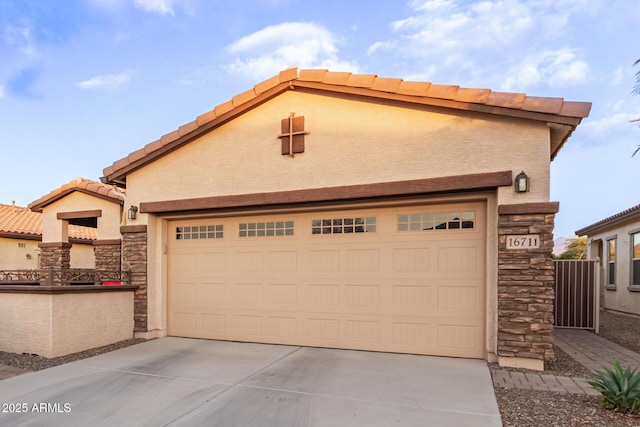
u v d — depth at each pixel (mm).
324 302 7043
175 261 8273
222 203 7469
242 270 7676
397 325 6570
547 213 5500
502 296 5641
